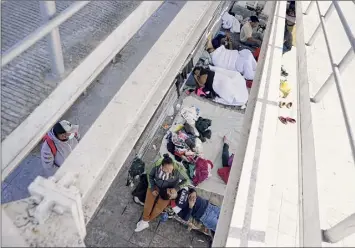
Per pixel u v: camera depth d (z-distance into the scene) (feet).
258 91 8.70
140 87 6.89
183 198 9.73
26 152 5.45
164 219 9.78
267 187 5.98
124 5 8.59
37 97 5.72
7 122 5.54
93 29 7.49
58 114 5.74
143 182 10.19
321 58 11.89
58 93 5.67
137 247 9.34
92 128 6.14
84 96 10.85
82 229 5.23
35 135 5.49
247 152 6.66
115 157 6.71
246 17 23.20
